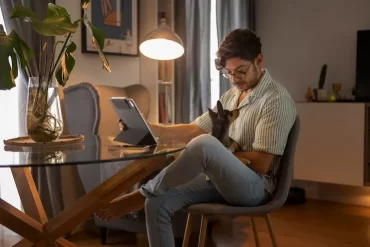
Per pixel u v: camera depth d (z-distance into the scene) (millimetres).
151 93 3123
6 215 1391
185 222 2291
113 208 1628
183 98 3232
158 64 3168
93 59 2898
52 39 2492
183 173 1524
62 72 1551
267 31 4141
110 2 2945
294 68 4008
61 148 1378
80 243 2576
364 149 3316
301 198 3574
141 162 1409
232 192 1559
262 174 1672
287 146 1656
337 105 3420
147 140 1433
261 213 1550
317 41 3873
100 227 2533
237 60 1735
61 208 2564
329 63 3820
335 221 3027
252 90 1789
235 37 1749
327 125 3480
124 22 3045
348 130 3383
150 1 3104
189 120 3262
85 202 1415
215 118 1752
